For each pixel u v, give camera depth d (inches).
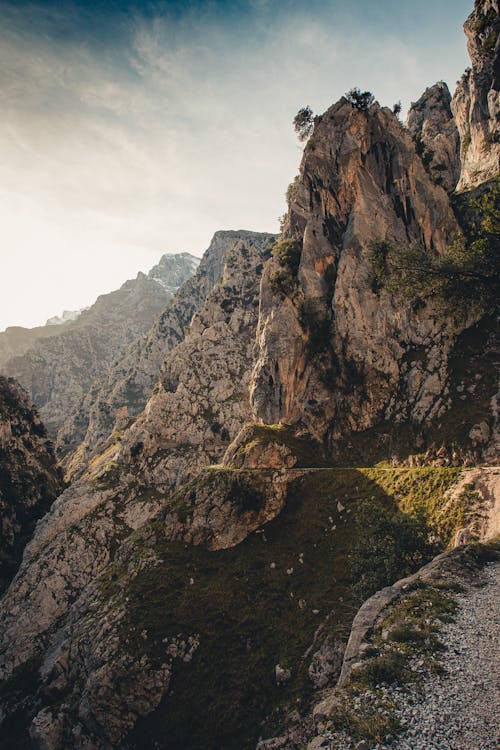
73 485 5408.5
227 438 5300.2
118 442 6604.3
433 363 3452.3
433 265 1704.0
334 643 1707.7
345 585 2046.0
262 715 1668.3
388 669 764.0
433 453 2888.8
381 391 3666.3
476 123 4687.5
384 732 628.1
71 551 4101.9
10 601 3858.3
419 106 6894.7
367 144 4256.9
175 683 1945.1
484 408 2866.6
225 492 2856.8
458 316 1737.2
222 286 7475.4
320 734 671.1
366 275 3961.6
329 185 4338.1
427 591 1012.5
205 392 5930.1
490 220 1587.1
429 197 4025.6
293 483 2935.5
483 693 666.2
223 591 2290.8
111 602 2437.3
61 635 2736.2
